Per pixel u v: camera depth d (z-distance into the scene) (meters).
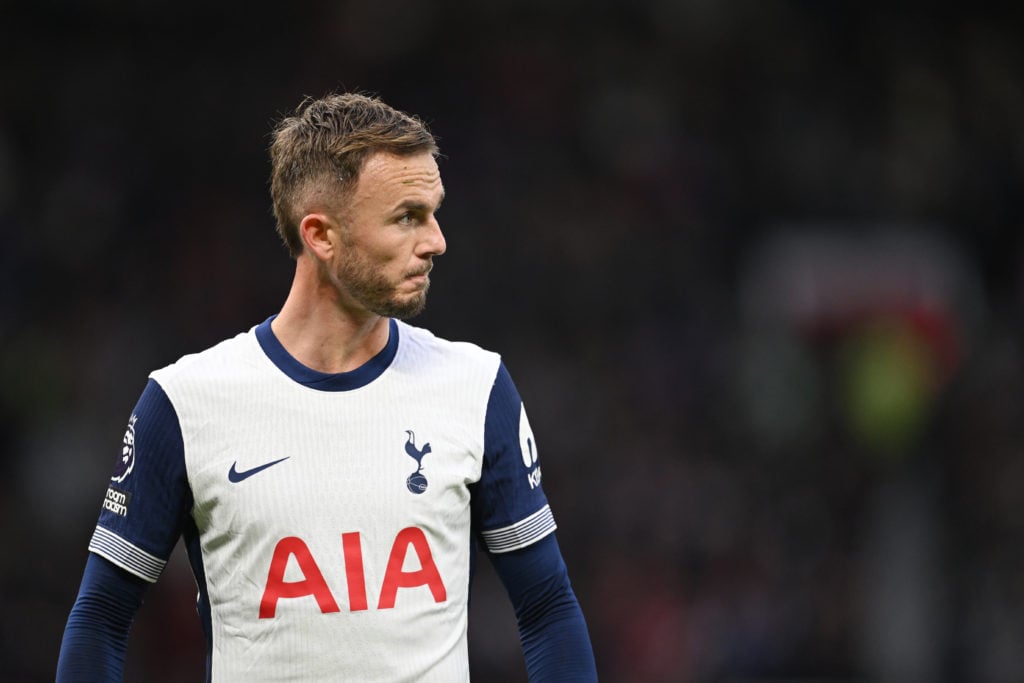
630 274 55.38
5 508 42.31
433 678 9.52
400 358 10.05
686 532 43.25
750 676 39.47
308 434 9.68
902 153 62.69
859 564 43.38
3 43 58.69
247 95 59.44
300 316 9.97
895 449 47.00
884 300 55.25
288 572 9.44
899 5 66.81
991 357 52.03
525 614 10.24
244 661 9.45
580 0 63.66
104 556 9.78
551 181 58.09
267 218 56.12
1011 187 62.50
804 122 63.28
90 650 9.67
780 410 50.62
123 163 56.44
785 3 66.44
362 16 61.78
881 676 40.25
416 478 9.67
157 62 59.78
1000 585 41.97
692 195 59.81
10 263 51.03
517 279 54.44
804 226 59.78
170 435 9.70
